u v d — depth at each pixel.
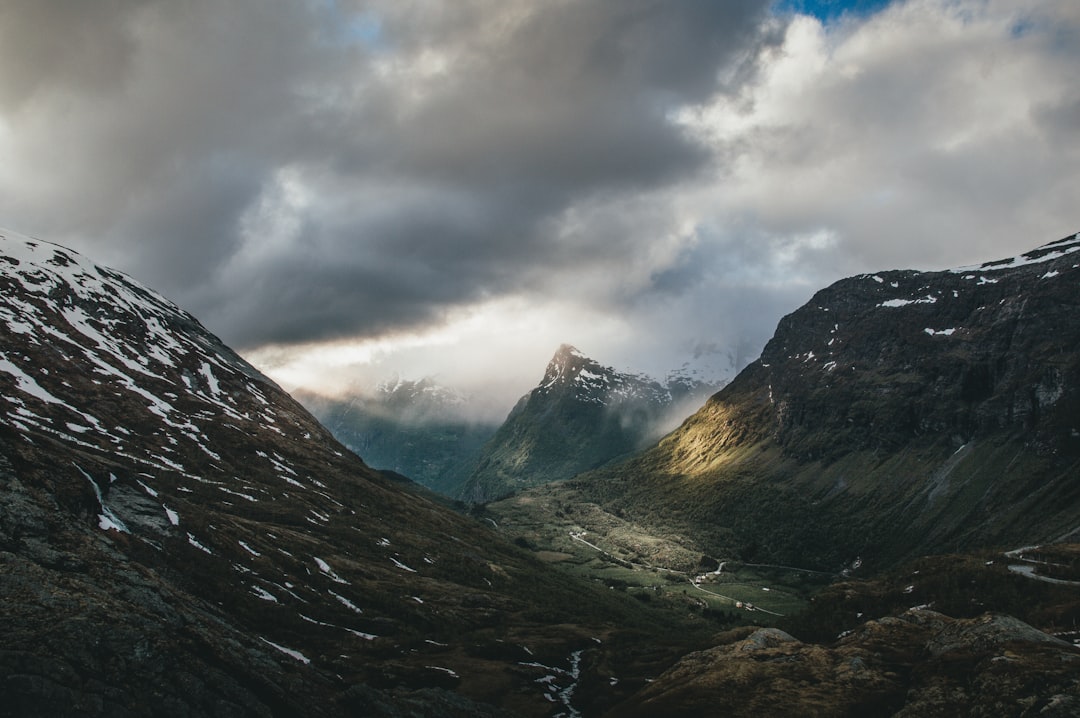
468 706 85.19
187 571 100.69
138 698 50.09
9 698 44.72
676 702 83.44
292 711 60.12
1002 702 60.12
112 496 104.81
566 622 167.25
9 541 59.84
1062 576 113.94
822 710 73.75
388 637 121.44
